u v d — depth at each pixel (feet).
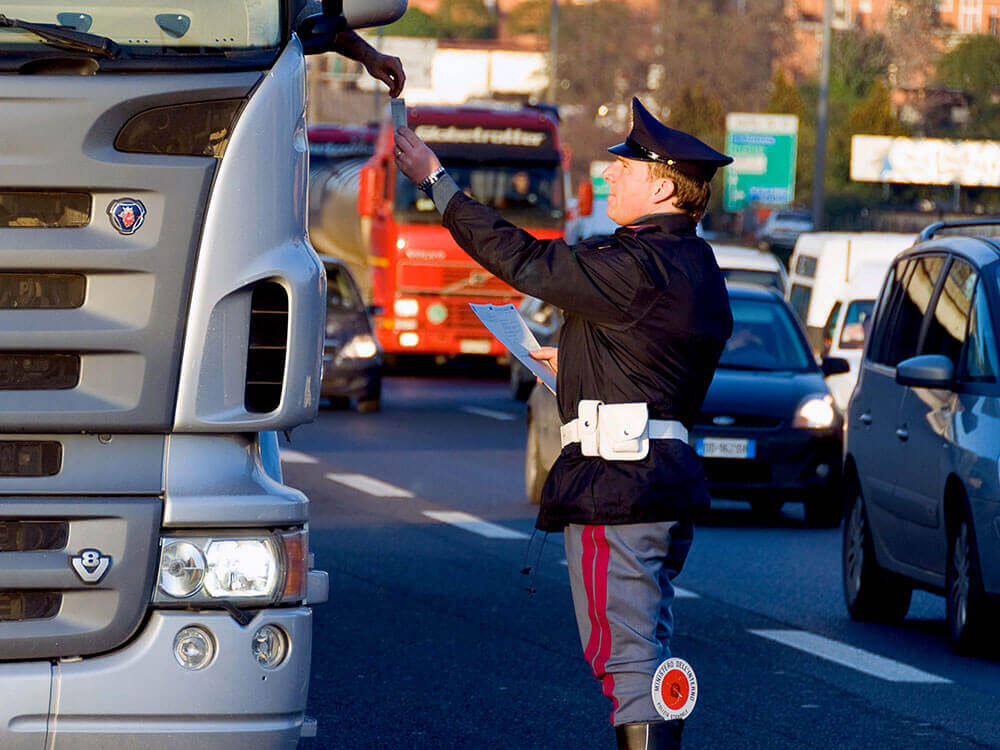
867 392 89.76
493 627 79.87
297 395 41.81
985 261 82.79
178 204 40.96
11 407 40.22
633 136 45.60
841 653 77.36
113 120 40.75
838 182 536.83
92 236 40.60
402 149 45.19
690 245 45.11
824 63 370.94
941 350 82.94
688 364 44.91
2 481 40.32
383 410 201.16
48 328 40.37
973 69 586.45
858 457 88.58
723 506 137.69
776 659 75.56
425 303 244.63
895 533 83.76
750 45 617.62
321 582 43.27
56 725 39.63
